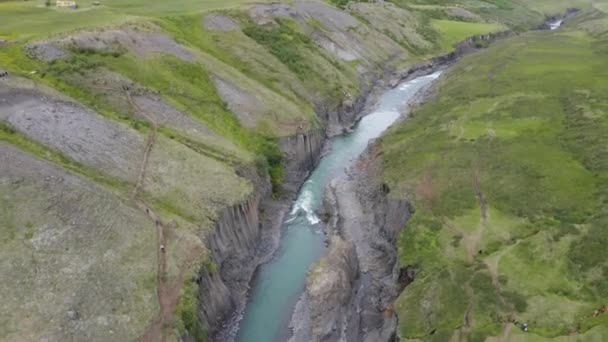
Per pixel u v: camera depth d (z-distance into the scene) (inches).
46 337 1505.9
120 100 2610.7
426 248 2138.3
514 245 2049.7
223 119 2920.8
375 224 2556.6
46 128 2199.8
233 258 2242.9
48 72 2564.0
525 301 1790.1
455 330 1736.0
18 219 1785.2
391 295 2108.8
